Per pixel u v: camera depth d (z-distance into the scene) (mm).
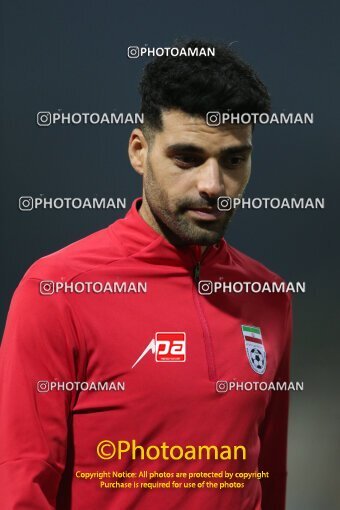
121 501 4375
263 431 5414
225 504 4523
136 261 4609
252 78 4355
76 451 4375
